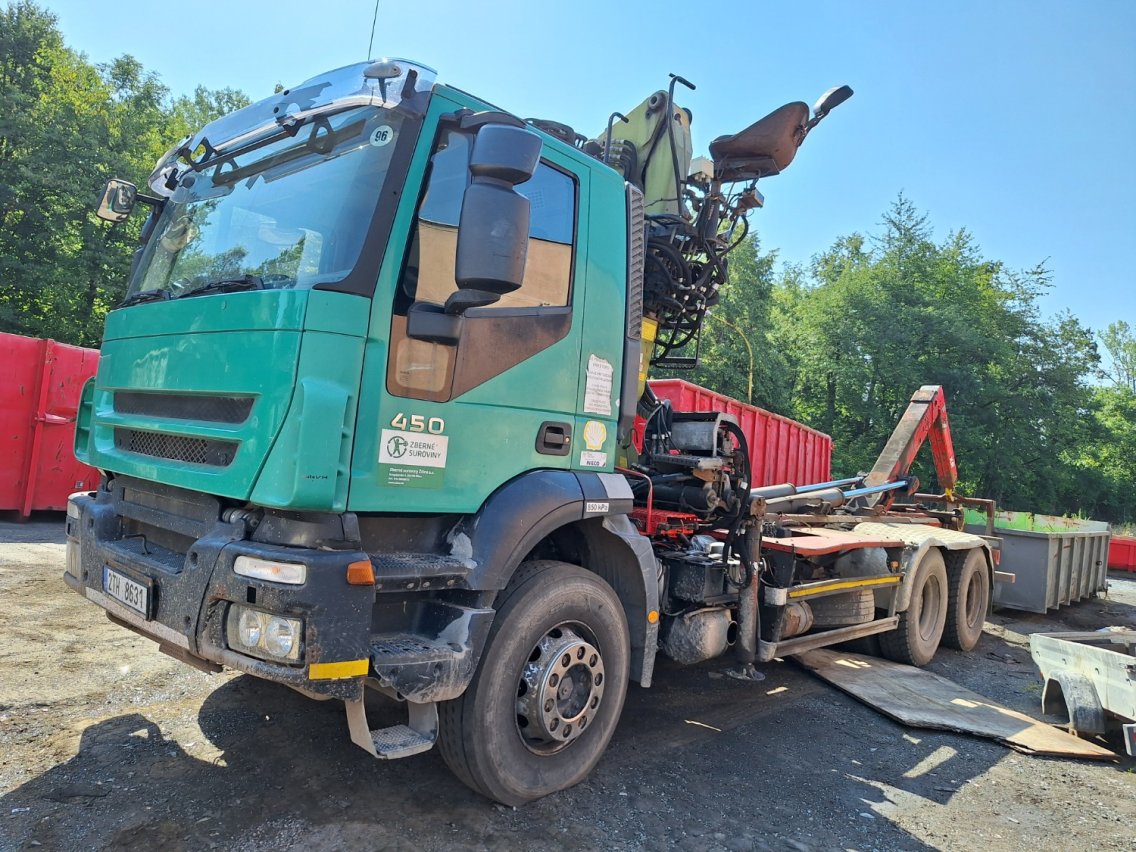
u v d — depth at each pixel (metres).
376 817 3.18
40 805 3.06
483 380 3.22
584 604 3.55
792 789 3.92
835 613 5.79
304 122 3.31
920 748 4.70
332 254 2.88
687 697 5.32
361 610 2.62
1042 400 34.56
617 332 3.97
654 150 5.76
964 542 7.20
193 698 4.29
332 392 2.67
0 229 23.25
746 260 31.22
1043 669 5.59
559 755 3.48
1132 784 4.36
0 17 26.34
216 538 2.76
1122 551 17.67
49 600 6.00
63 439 10.33
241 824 3.04
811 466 10.49
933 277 35.00
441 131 3.11
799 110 5.35
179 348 3.15
